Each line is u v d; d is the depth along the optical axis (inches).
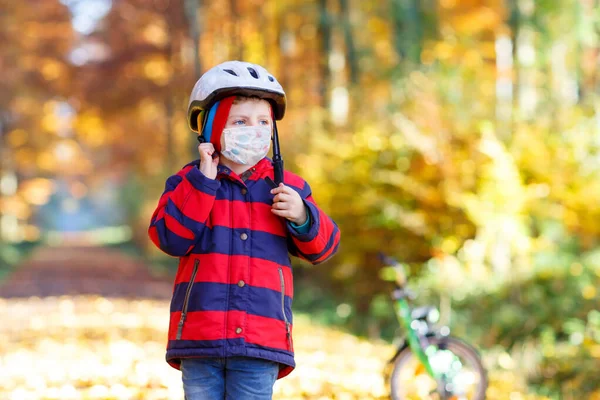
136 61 1806.1
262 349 167.2
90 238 3740.2
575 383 363.3
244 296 167.8
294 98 1416.1
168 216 168.7
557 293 472.7
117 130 2097.7
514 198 522.3
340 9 1182.9
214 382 171.9
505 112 665.6
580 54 1149.1
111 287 1008.2
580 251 548.1
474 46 1151.6
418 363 315.0
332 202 646.5
